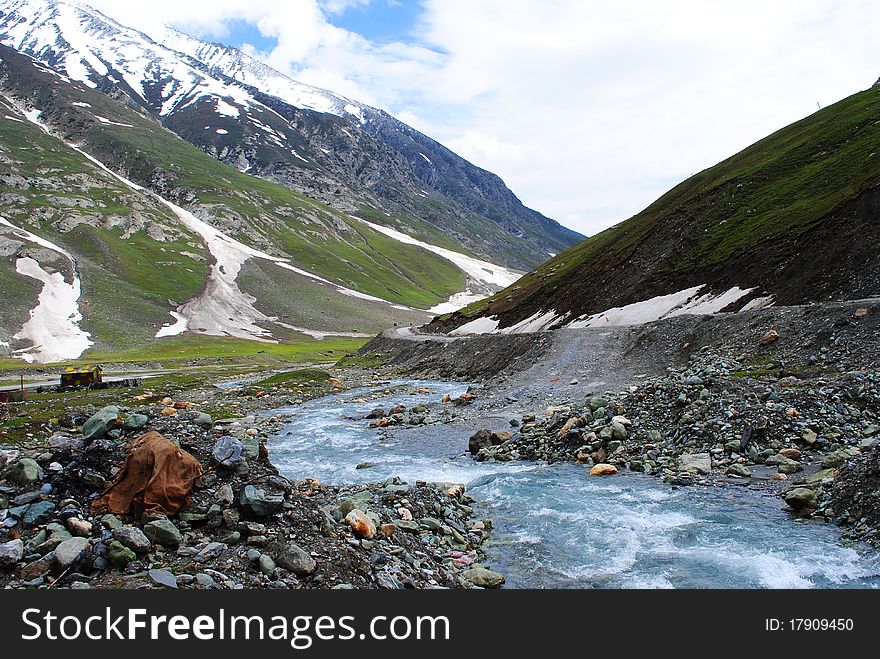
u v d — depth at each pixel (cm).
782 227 6138
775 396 2512
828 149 7738
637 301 7044
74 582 1098
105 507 1308
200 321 15812
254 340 15012
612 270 8375
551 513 1884
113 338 12988
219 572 1159
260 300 18450
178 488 1345
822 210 5831
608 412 2842
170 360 10800
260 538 1270
